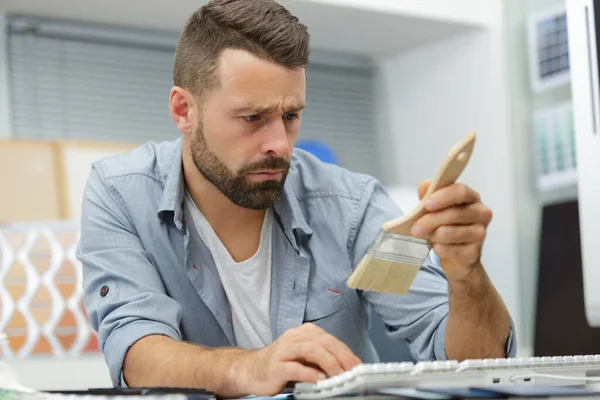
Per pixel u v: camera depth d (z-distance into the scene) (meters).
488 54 3.79
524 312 3.69
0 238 2.72
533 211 3.68
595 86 1.25
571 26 1.28
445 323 1.45
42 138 3.51
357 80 4.34
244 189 1.43
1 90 3.43
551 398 0.92
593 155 1.25
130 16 3.52
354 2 3.46
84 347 2.70
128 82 3.74
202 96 1.43
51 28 3.57
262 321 1.59
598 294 1.25
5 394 0.97
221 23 1.41
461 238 1.12
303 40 1.40
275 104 1.37
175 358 1.26
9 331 2.65
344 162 4.26
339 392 0.96
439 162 4.02
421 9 3.63
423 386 0.98
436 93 4.03
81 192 3.27
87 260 1.53
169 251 1.57
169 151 1.65
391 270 1.13
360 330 1.64
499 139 3.76
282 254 1.59
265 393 1.11
